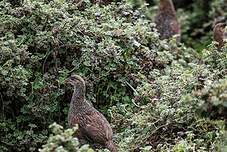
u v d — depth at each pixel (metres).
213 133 12.45
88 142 12.59
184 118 12.85
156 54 15.55
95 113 12.81
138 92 14.30
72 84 13.05
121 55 14.80
